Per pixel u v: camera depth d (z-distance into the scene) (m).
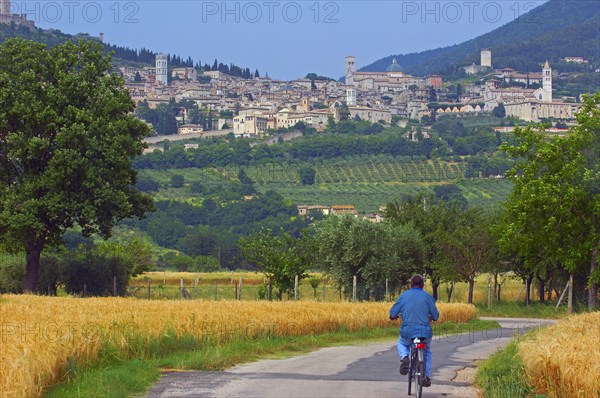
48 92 138.88
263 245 153.50
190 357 55.59
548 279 156.62
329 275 161.25
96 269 151.25
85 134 135.88
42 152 137.88
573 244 125.62
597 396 39.44
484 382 46.16
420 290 43.41
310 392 43.03
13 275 150.75
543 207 124.19
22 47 143.38
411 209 173.12
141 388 43.53
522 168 131.25
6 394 34.94
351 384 46.53
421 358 41.41
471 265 153.38
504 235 128.75
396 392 43.81
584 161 124.25
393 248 153.62
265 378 48.69
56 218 138.62
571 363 41.44
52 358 43.12
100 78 149.50
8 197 134.62
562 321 73.19
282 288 152.50
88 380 43.56
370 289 154.12
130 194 147.75
